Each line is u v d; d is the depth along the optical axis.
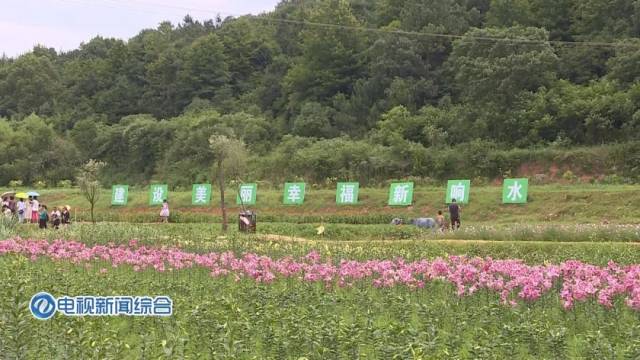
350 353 13.55
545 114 70.81
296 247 31.67
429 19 95.31
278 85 108.56
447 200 54.56
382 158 72.62
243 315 15.66
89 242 34.47
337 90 99.50
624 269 21.77
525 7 89.25
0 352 13.71
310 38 102.19
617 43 75.81
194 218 57.50
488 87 74.62
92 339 13.43
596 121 68.00
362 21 110.94
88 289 19.27
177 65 119.06
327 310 18.33
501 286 19.45
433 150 72.31
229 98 112.00
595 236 33.41
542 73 74.75
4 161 97.75
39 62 132.75
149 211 67.00
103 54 153.75
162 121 99.88
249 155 85.62
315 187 73.06
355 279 22.55
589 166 63.59
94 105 121.25
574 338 15.81
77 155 101.81
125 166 100.62
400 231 41.94
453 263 24.20
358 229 43.50
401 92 87.62
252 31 127.06
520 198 51.59
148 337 15.07
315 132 91.31
